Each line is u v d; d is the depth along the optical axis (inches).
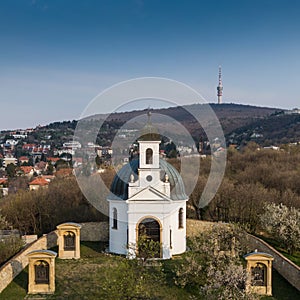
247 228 2258.9
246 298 1294.3
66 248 1983.3
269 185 3403.1
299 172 3442.4
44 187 3267.7
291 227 1985.7
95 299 1487.5
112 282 1471.5
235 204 2716.5
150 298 1483.8
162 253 1931.6
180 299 1483.8
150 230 1943.9
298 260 1895.9
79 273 1754.4
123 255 2007.9
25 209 2866.6
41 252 1547.7
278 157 3988.7
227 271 1391.5
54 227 2849.4
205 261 1594.5
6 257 1833.2
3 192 3932.1
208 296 1354.6
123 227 2012.8
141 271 1540.4
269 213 2201.0
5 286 1572.3
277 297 1499.8
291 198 2805.1
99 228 2332.7
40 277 1557.6
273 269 1769.2
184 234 2064.5
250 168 3671.3
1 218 2605.8
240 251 1802.4
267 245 1863.9
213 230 1897.1
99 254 2048.5
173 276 1684.3
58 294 1533.0
